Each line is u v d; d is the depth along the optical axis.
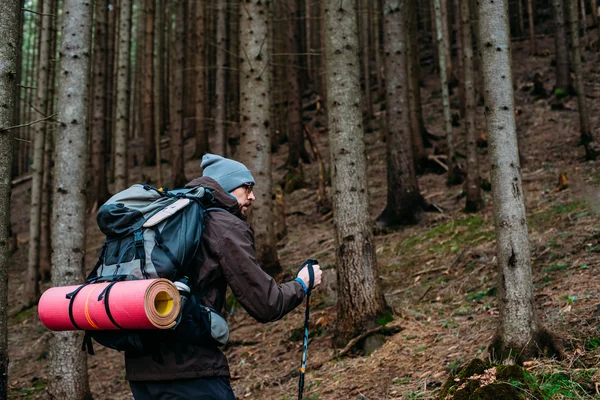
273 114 16.16
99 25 15.48
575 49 10.37
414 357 4.35
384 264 7.14
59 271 4.83
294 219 10.52
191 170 15.71
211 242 1.95
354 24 5.23
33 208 10.36
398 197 8.76
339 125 5.16
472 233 7.27
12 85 2.38
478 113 14.19
